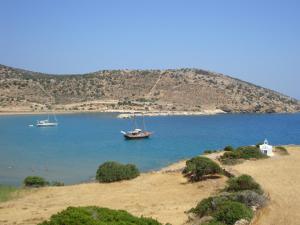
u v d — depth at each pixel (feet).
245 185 92.58
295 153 165.99
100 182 127.24
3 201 104.94
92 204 98.58
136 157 218.18
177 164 173.99
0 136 353.92
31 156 227.40
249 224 67.36
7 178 162.40
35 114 654.12
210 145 276.62
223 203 74.28
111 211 55.36
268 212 76.28
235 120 589.32
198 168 119.14
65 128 436.35
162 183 119.65
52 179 158.61
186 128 434.71
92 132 388.37
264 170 123.44
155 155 225.56
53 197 108.78
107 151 248.32
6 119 571.28
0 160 212.02
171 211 87.10
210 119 609.83
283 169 125.08
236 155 146.51
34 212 91.66
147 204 96.17
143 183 121.39
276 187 98.99
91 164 196.95
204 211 77.56
